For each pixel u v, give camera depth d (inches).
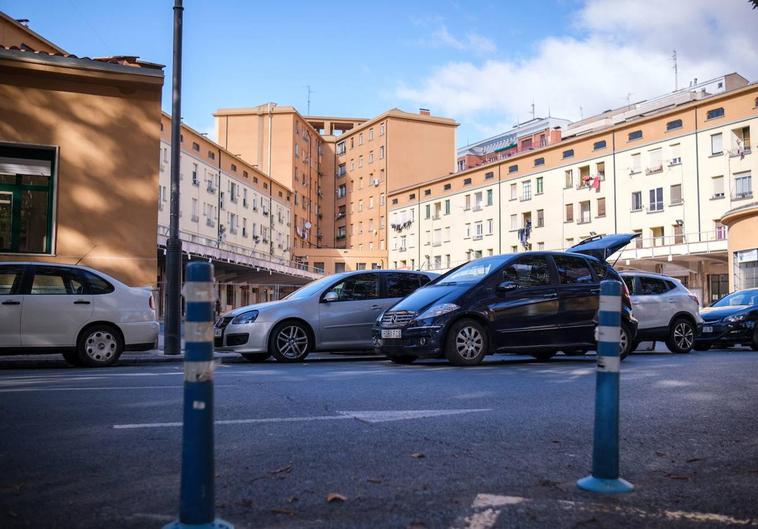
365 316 478.9
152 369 398.6
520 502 128.3
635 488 138.9
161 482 141.1
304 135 3412.9
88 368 410.6
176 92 495.8
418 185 3129.9
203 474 104.2
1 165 581.3
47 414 217.0
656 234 2068.2
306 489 136.3
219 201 2305.6
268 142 3198.8
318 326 465.4
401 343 397.1
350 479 143.6
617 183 2176.4
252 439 181.5
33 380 315.9
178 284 499.5
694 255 1882.4
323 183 3767.2
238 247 2380.7
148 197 605.6
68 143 591.2
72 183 589.6
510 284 404.5
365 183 3555.6
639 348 594.9
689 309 576.7
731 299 703.1
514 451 170.1
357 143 3641.7
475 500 129.3
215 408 229.1
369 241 3513.8
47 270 418.0
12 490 135.3
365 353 547.2
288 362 458.0
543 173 2454.5
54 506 125.5
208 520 104.1
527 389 280.1
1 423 201.8
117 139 602.9
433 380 312.7
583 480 139.5
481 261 436.5
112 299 427.8
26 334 404.2
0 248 575.5
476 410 227.5
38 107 586.2
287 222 3097.9
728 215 1339.8
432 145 3457.2
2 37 948.0
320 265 3272.6
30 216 586.2
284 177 3184.1
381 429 195.2
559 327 412.2
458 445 176.1
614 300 138.3
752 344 653.9
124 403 239.3
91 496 131.6
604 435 138.5
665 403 245.6
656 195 2057.1
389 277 495.5
